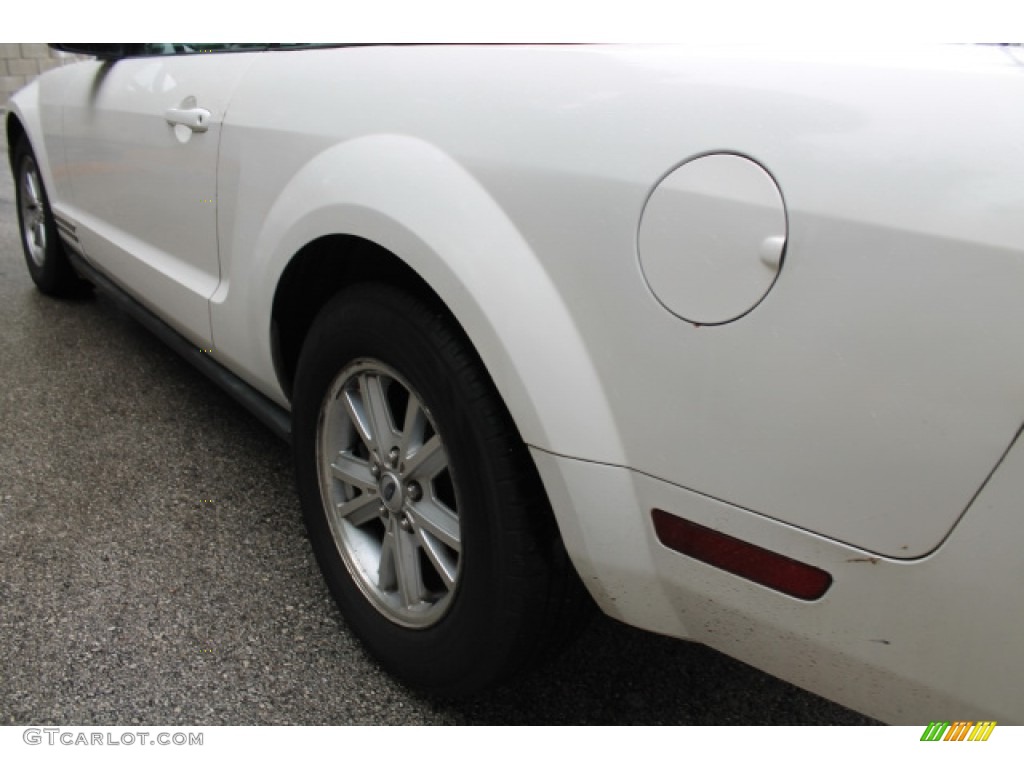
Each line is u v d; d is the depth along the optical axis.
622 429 1.20
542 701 1.75
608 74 1.22
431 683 1.62
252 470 2.60
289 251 1.73
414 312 1.48
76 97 2.96
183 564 2.13
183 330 2.46
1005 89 0.93
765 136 1.05
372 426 1.68
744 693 1.81
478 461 1.40
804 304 1.01
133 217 2.63
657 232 1.12
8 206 6.12
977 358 0.90
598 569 1.29
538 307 1.24
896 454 0.97
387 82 1.57
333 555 1.85
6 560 2.10
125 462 2.61
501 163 1.30
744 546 1.13
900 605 1.02
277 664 1.81
